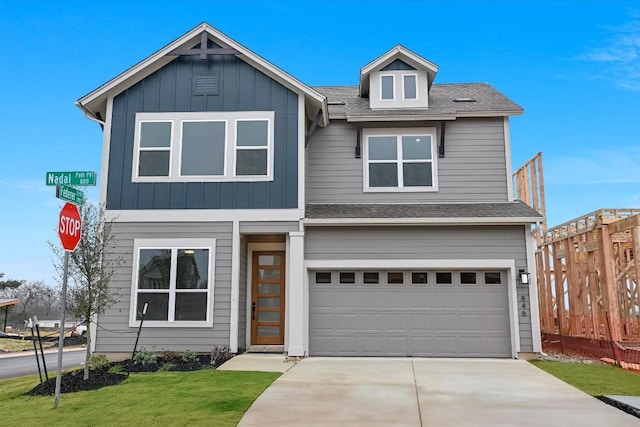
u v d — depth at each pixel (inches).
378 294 469.1
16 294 1594.5
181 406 260.2
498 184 518.3
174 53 482.9
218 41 488.1
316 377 343.0
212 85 484.1
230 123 477.1
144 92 486.0
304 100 482.3
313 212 480.1
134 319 444.5
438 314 464.1
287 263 469.1
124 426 225.8
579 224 550.3
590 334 536.7
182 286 450.6
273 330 494.9
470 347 457.1
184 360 411.8
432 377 346.3
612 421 237.0
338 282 472.4
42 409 257.4
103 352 440.8
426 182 522.6
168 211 462.9
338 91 634.2
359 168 529.0
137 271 453.1
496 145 526.0
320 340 462.6
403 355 458.0
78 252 337.1
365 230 471.5
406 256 466.6
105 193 467.2
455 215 462.9
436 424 231.0
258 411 252.1
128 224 461.7
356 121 525.0
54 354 746.2
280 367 385.4
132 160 473.1
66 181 269.9
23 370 523.8
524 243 463.5
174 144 474.6
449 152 526.6
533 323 450.0
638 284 444.1
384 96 545.6
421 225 468.8
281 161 469.1
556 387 315.6
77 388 307.1
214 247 456.4
